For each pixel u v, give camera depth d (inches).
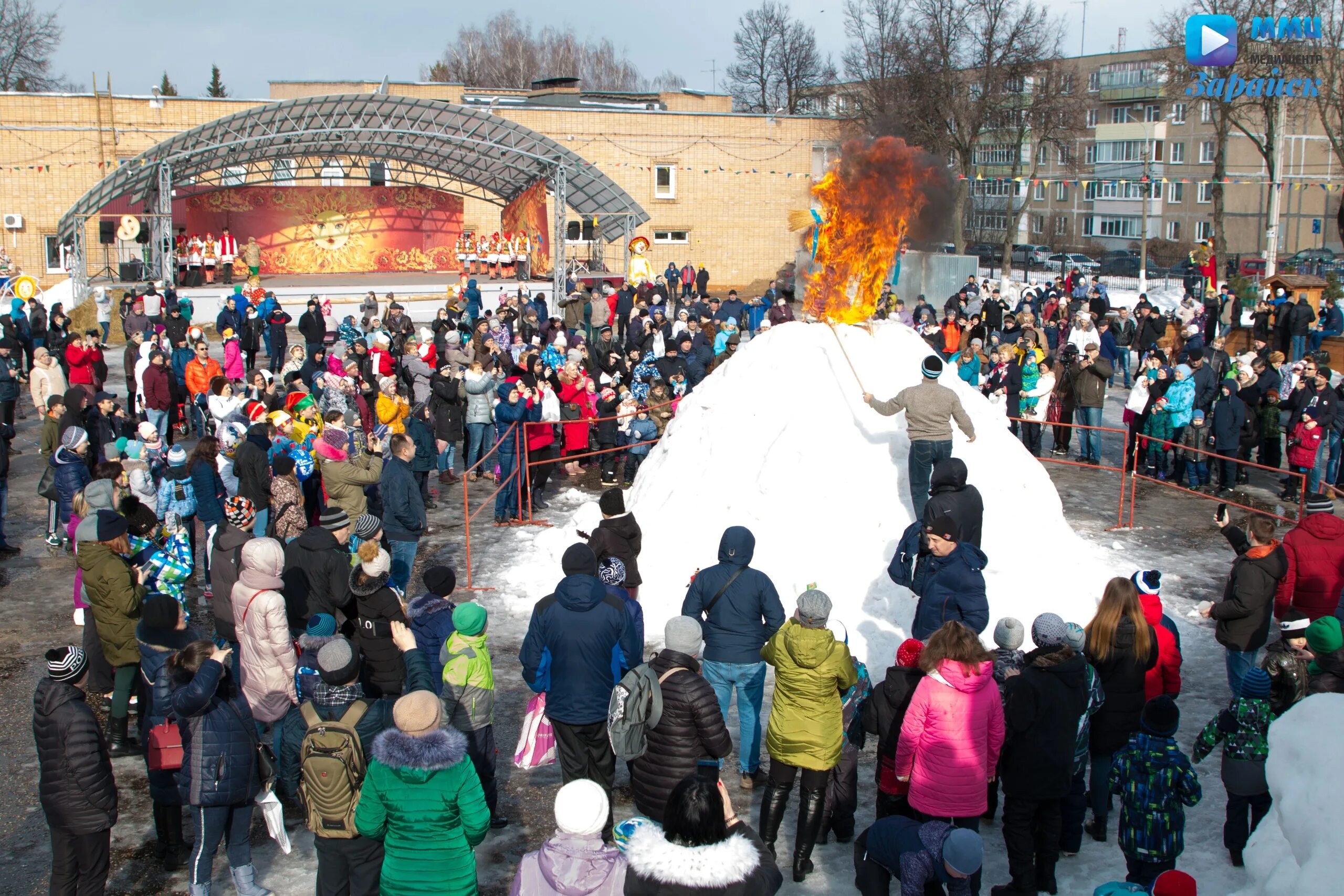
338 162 1488.7
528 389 540.7
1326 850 112.7
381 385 571.2
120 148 1412.4
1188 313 1074.1
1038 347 721.0
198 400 665.0
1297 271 1649.9
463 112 1192.8
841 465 391.5
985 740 214.2
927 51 1788.9
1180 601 414.0
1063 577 379.6
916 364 426.6
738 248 1716.3
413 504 398.9
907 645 235.3
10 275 1274.6
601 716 246.2
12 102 1375.5
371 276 1486.2
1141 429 623.8
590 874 162.7
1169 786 213.3
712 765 225.6
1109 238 2610.7
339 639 216.5
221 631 320.2
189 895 235.0
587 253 1594.5
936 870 186.2
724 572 270.2
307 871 244.1
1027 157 2738.7
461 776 185.9
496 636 382.6
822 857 246.2
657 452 462.6
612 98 1811.0
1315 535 317.7
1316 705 124.6
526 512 550.9
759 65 2731.3
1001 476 400.2
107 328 1037.8
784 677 232.8
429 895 184.5
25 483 599.2
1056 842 226.2
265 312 891.4
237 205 1449.3
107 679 311.6
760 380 426.9
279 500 367.2
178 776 220.4
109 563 291.0
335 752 202.2
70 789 211.3
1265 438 610.2
